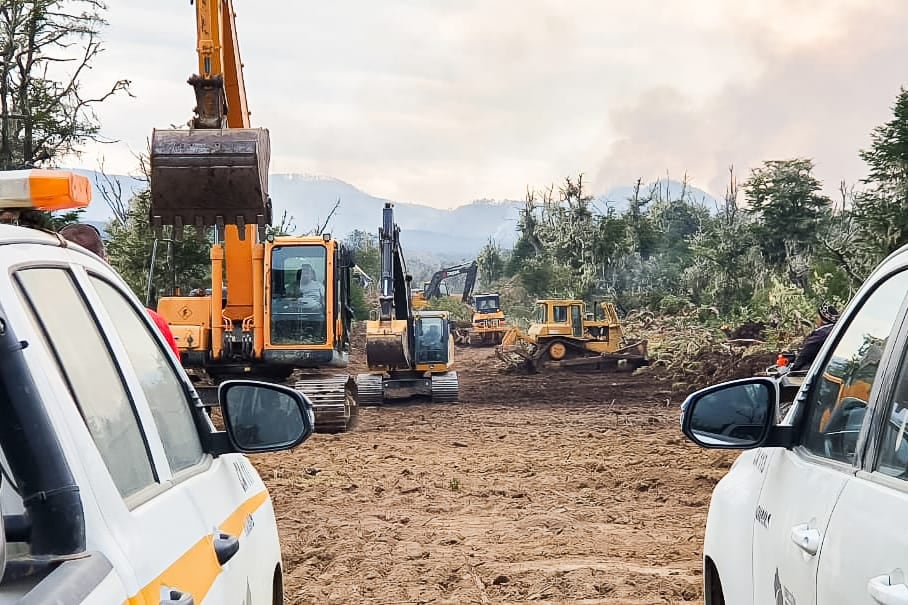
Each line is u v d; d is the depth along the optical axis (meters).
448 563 9.34
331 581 8.80
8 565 2.05
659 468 15.12
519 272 81.31
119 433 2.74
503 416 25.56
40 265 2.62
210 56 13.91
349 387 22.81
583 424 23.38
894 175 31.98
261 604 4.16
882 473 2.91
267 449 3.89
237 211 12.66
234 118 17.41
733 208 63.16
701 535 10.61
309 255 20.59
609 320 42.97
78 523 2.16
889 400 3.01
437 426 22.88
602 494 13.23
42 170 2.74
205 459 3.81
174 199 12.48
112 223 36.09
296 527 11.18
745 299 50.12
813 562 3.16
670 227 77.50
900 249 3.48
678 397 31.27
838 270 34.00
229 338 20.52
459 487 13.73
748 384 3.89
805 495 3.46
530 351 42.44
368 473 15.07
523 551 9.90
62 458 2.17
